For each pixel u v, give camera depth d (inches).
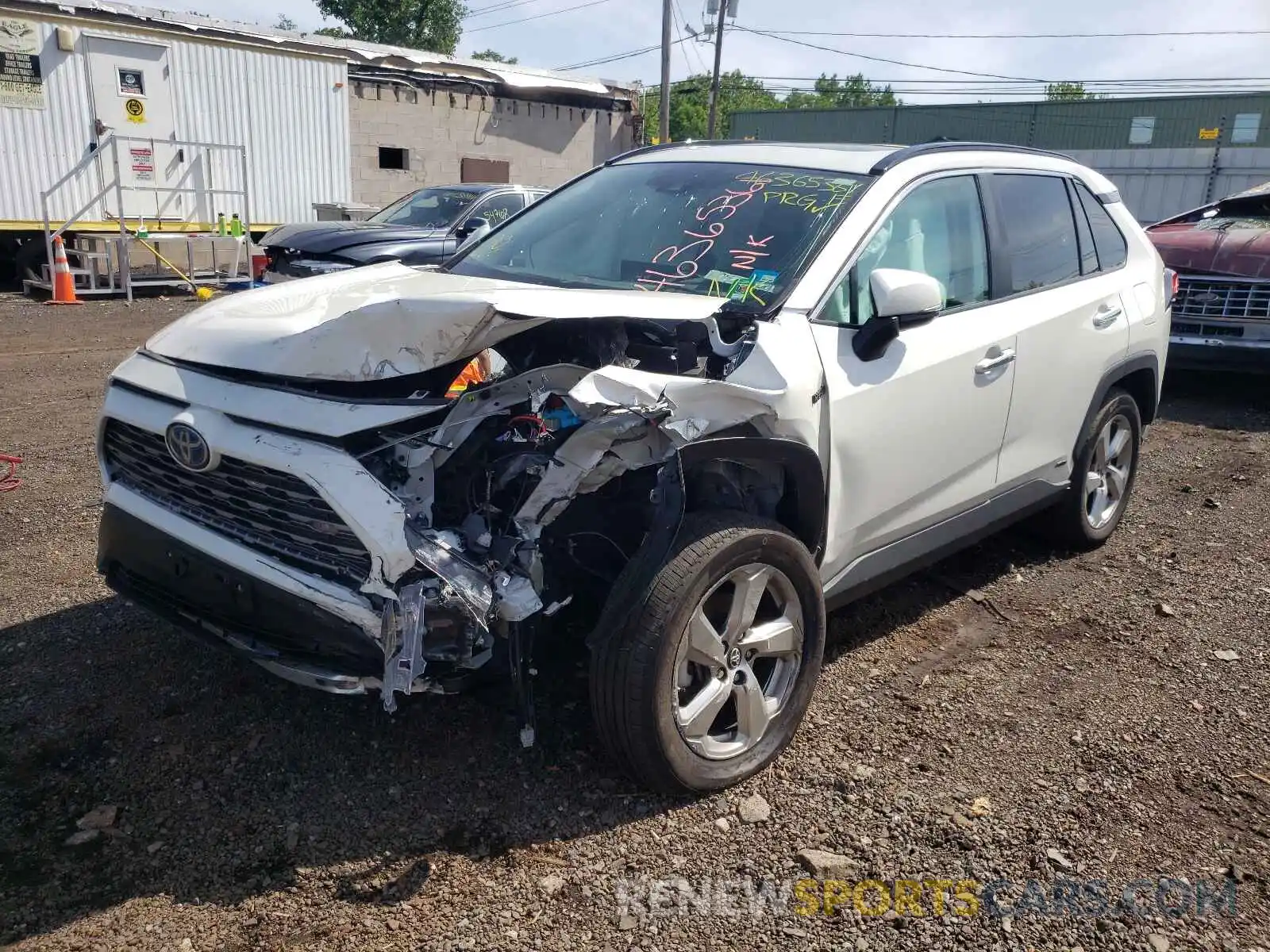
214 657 148.5
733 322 125.6
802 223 142.3
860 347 133.9
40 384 323.0
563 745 130.8
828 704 144.3
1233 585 189.9
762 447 118.3
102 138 565.0
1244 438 297.4
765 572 121.9
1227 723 143.3
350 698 139.3
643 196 160.9
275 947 97.7
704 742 121.0
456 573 104.0
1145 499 240.1
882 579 151.3
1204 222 367.2
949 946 101.3
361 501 103.0
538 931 100.9
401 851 111.2
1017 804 123.6
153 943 97.5
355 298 133.2
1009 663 158.6
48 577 174.1
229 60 612.4
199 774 122.6
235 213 594.6
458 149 784.9
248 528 115.6
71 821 113.7
